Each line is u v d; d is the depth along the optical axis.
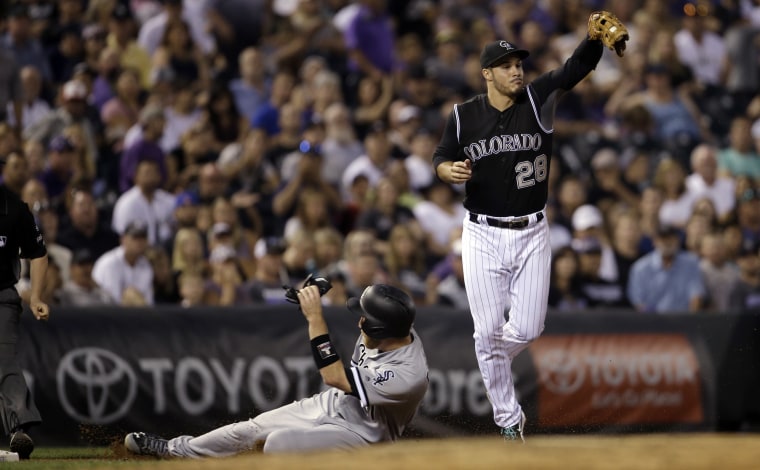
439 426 30.38
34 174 36.66
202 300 34.09
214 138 43.31
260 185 41.31
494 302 21.73
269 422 20.53
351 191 42.31
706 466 15.52
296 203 40.56
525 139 21.27
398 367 19.59
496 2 56.41
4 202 22.34
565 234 42.09
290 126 44.28
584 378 32.09
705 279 40.44
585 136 47.84
